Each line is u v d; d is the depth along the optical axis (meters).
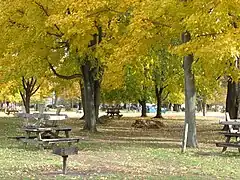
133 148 17.02
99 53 20.62
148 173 11.17
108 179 9.99
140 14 16.17
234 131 17.03
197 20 14.44
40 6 20.03
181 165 12.76
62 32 19.88
